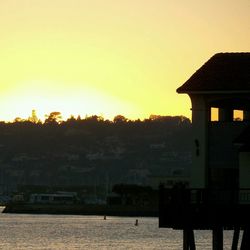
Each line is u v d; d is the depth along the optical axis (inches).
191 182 4207.7
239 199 3823.8
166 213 3774.6
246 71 4202.8
